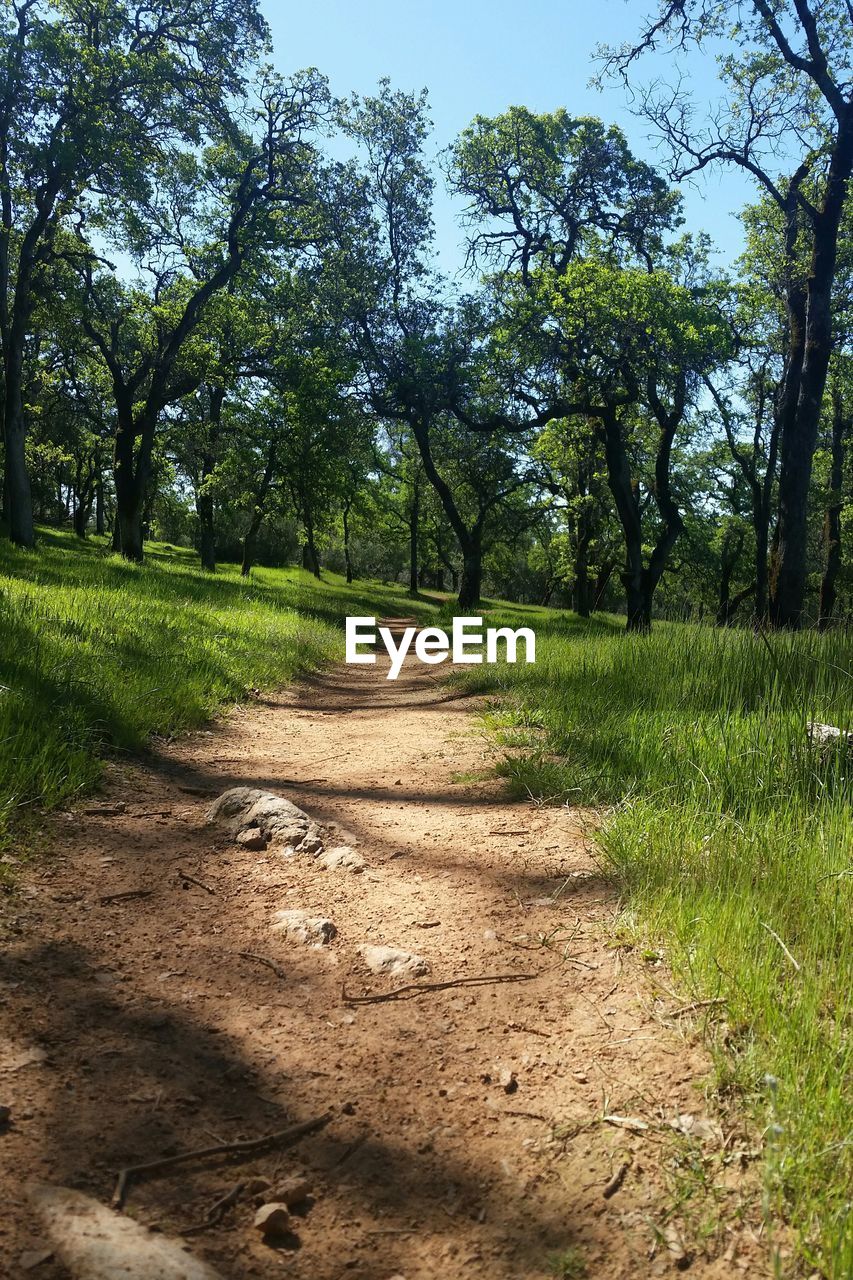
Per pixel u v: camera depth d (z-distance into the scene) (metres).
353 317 27.41
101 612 10.52
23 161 20.98
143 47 21.97
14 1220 1.76
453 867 4.03
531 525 43.19
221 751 6.58
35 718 5.05
